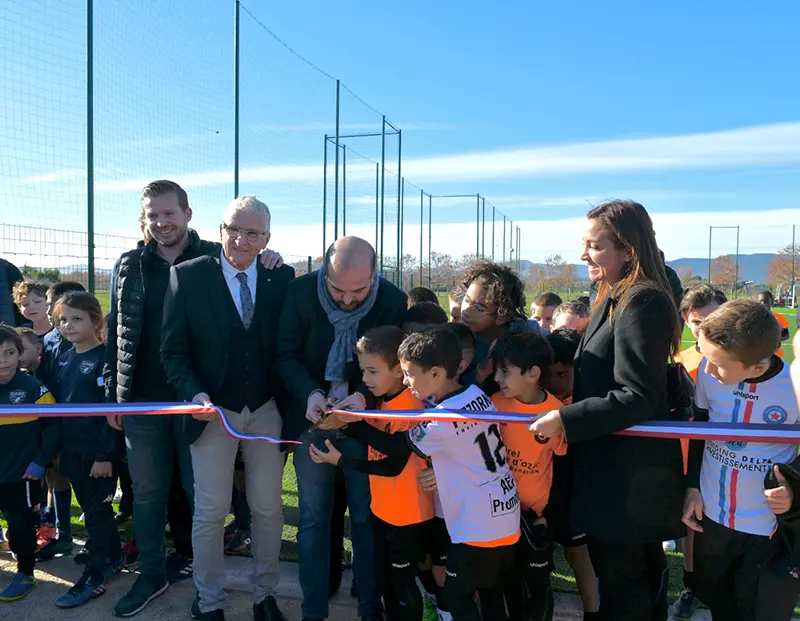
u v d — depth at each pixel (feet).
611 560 7.04
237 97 30.35
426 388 7.67
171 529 11.62
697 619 9.60
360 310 8.97
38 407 8.40
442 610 9.20
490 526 7.43
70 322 10.94
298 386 8.81
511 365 7.54
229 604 10.21
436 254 104.58
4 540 12.47
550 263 148.36
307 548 9.02
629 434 6.80
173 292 9.19
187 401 8.93
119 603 9.90
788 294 119.75
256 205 9.01
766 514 6.91
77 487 10.68
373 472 7.87
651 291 6.45
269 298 9.42
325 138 55.77
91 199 20.47
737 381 7.13
